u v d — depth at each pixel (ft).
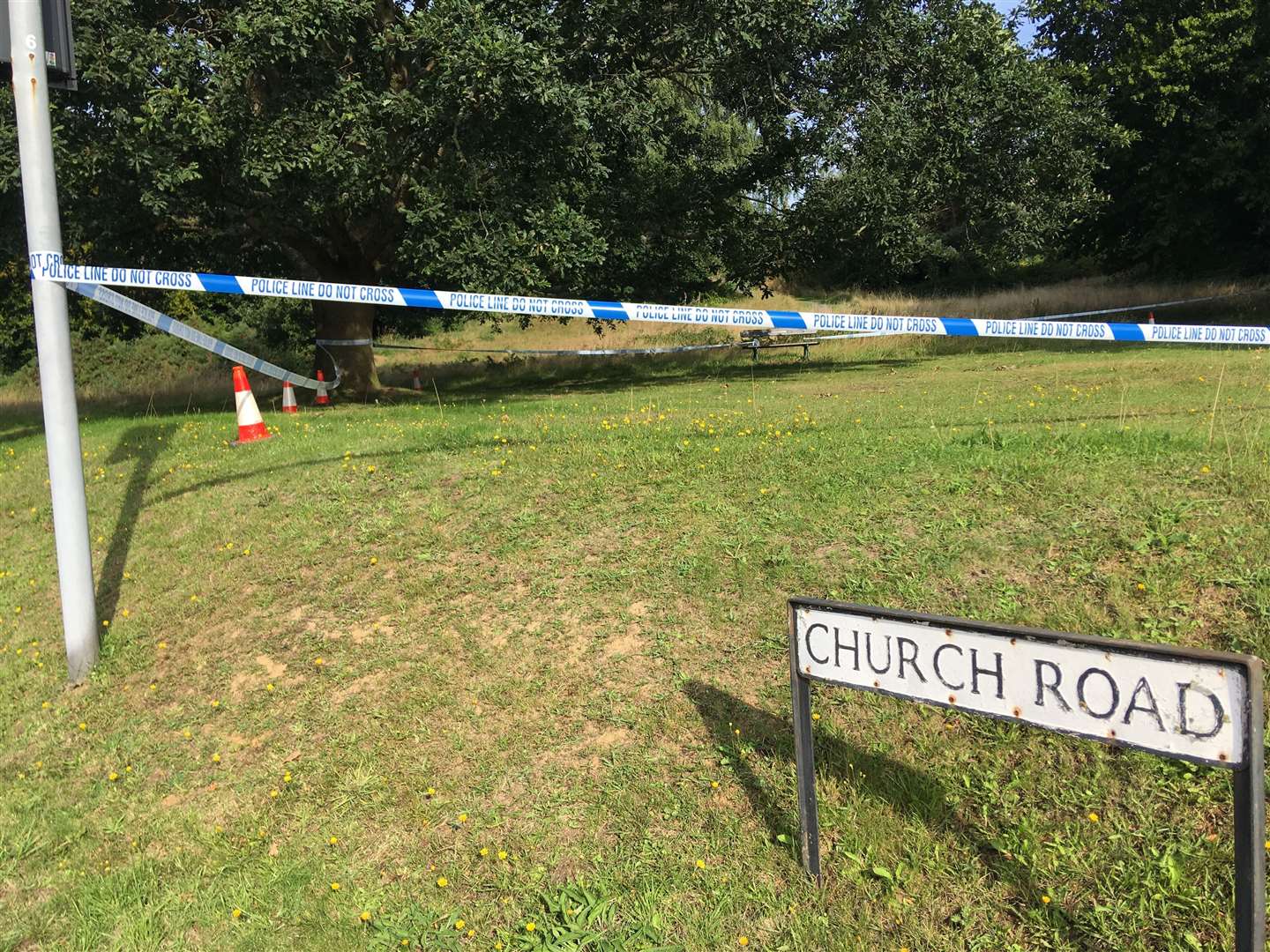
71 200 38.75
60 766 13.83
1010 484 16.11
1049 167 55.57
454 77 37.70
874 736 11.16
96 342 100.94
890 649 8.14
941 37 56.13
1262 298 67.82
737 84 54.54
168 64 36.37
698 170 58.29
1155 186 74.74
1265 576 11.87
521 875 10.26
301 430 31.96
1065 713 6.99
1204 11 68.64
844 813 10.25
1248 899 6.27
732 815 10.57
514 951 9.30
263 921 10.26
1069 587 12.71
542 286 40.55
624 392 46.42
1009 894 9.04
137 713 14.80
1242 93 67.15
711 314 21.17
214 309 102.01
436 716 13.09
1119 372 38.81
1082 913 8.64
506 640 14.42
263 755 13.15
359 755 12.62
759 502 17.24
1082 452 17.48
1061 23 77.61
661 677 12.94
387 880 10.61
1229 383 30.94
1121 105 71.26
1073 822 9.48
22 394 79.82
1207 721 6.31
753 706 12.07
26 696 15.90
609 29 44.75
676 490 18.43
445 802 11.54
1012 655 7.28
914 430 22.41
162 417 41.11
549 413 33.24
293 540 19.17
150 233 46.29
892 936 8.86
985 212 57.06
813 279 127.03
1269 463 15.29
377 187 41.45
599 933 9.25
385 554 17.78
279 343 99.19
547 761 11.89
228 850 11.48
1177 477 15.34
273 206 42.52
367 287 20.12
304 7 36.06
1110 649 6.72
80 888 11.24
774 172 59.16
